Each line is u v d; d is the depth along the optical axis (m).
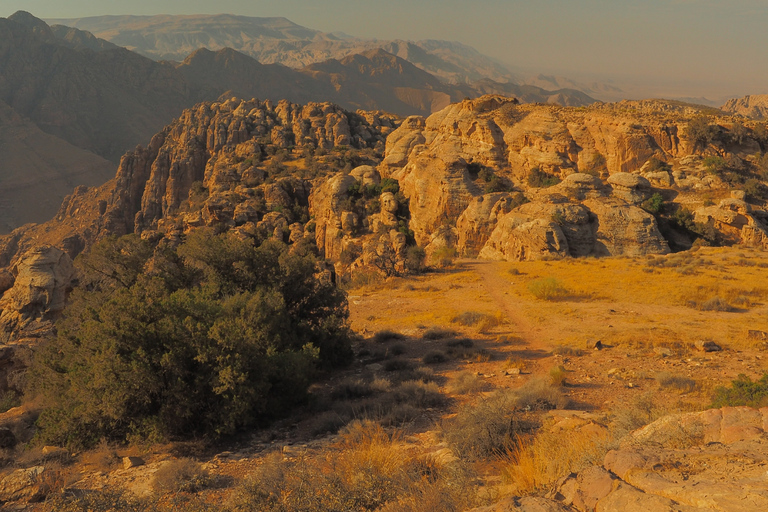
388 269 50.69
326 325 22.38
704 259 48.56
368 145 184.62
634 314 29.73
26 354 25.64
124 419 13.61
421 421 13.66
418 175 85.12
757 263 45.66
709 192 66.44
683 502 4.63
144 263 26.58
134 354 13.66
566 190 68.19
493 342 24.94
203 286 22.31
